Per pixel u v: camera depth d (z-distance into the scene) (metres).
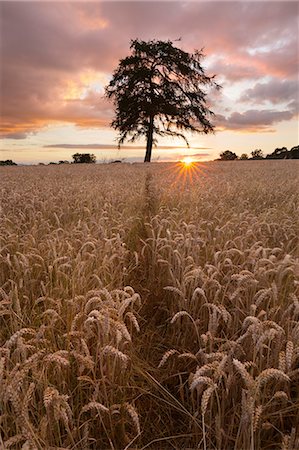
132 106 43.03
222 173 19.20
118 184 11.66
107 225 5.52
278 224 5.03
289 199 8.06
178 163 35.81
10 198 7.89
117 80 44.19
